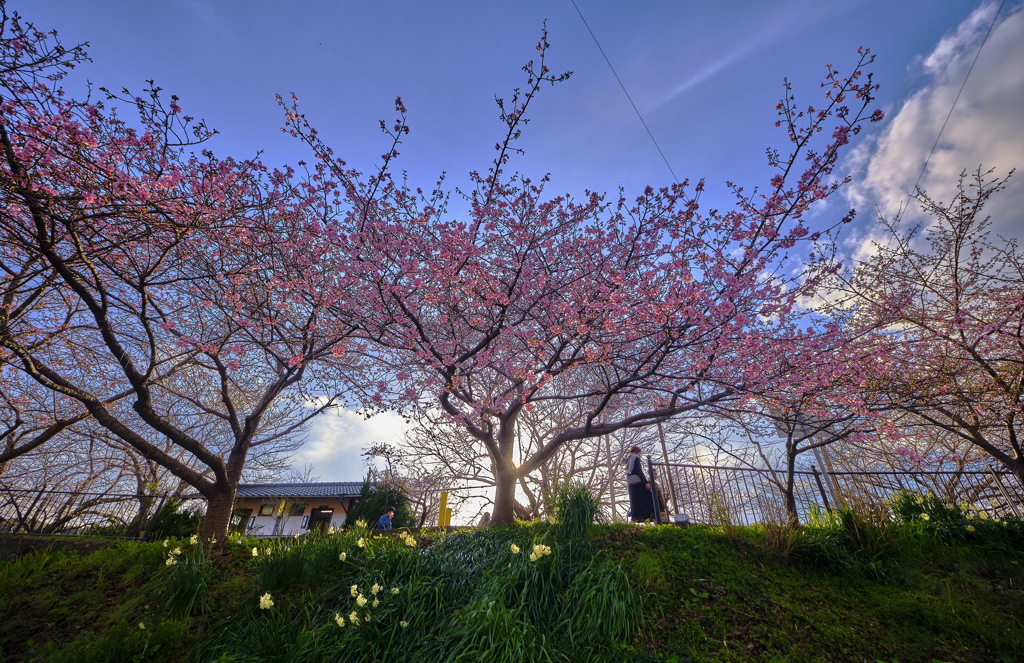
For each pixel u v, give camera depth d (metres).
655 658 4.22
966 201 9.23
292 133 7.64
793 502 7.66
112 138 5.97
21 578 6.46
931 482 8.62
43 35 5.18
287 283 7.58
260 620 5.07
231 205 6.79
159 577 6.10
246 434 9.35
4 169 5.01
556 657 4.18
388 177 8.24
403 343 8.42
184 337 7.71
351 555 6.12
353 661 4.45
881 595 5.15
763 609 4.90
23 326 9.27
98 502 11.65
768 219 7.14
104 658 4.57
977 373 8.98
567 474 17.88
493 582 5.03
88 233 6.44
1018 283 8.88
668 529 6.57
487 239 8.47
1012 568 5.59
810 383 7.26
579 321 7.22
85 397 7.93
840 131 6.48
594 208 8.25
